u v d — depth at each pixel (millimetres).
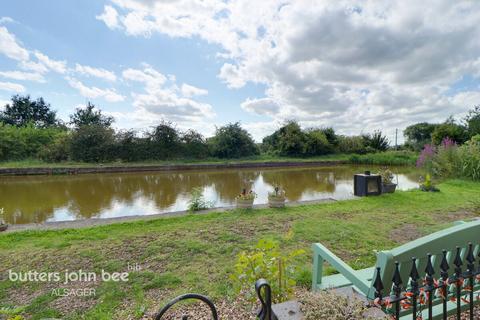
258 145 24859
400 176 13422
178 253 3471
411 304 1293
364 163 21406
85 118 24844
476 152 9742
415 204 6375
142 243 3842
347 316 1029
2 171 13414
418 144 24109
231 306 2152
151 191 9430
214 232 4332
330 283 2102
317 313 1044
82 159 17562
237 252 3496
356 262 3100
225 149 22109
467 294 1533
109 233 4320
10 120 27625
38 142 18297
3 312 2189
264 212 5668
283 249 3572
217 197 8406
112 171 15445
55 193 9023
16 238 4098
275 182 11594
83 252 3510
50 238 4090
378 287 1180
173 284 2648
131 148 18688
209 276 2805
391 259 1219
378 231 4348
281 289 1778
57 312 2209
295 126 24609
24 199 8070
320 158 23281
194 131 21469
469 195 7297
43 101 31219
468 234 1410
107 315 2131
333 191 9266
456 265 1282
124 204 7469
